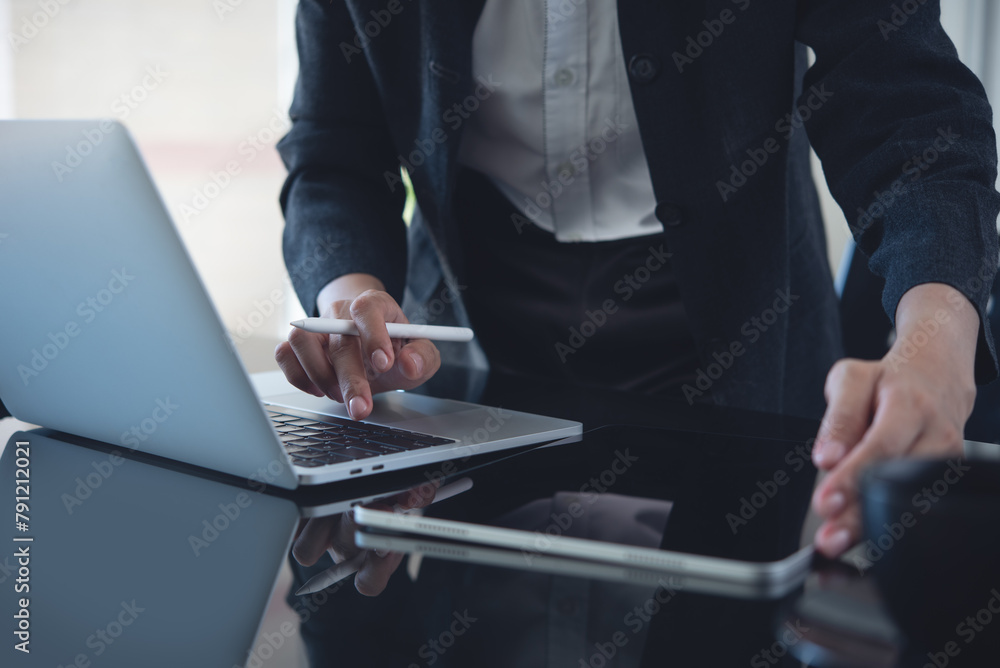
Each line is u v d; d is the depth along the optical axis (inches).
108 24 130.0
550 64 42.0
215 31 132.1
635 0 36.3
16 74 130.0
